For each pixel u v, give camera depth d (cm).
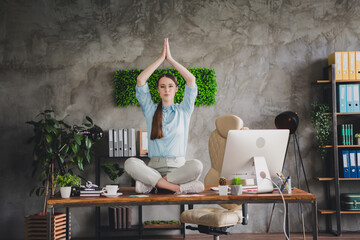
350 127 509
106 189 262
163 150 285
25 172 532
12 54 538
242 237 499
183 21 543
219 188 258
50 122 477
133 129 506
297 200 249
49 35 541
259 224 528
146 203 247
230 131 259
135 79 529
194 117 536
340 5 546
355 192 530
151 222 505
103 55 540
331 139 524
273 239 485
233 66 540
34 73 538
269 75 541
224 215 305
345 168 503
